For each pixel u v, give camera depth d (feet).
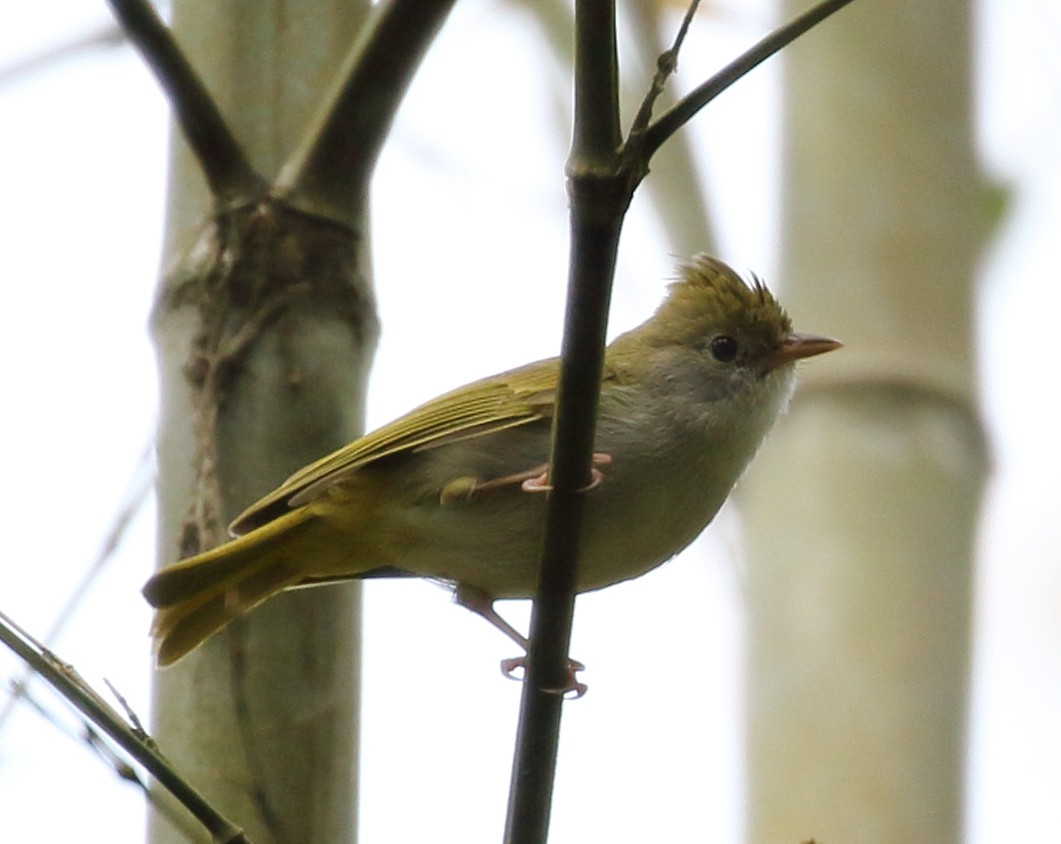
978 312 41.32
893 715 37.22
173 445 32.42
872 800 36.78
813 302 40.88
